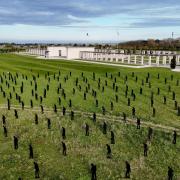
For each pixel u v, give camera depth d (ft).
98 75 250.57
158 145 126.82
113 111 165.78
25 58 437.17
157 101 183.93
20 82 225.76
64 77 233.96
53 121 148.56
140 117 157.79
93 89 206.59
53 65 332.80
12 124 145.89
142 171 108.78
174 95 185.68
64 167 110.52
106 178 104.22
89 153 120.06
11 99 183.52
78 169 109.29
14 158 116.57
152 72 257.55
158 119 155.63
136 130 139.85
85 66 320.70
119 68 296.71
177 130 140.97
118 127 143.02
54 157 117.19
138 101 183.32
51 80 233.14
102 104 176.55
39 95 192.65
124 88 211.41
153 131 139.03
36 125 144.46
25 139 131.64
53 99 184.75
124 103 179.22
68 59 426.51
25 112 160.97
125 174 104.78
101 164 112.37
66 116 155.74
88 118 153.58
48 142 129.08
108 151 115.96
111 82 226.99
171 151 122.31
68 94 195.31
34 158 116.37
